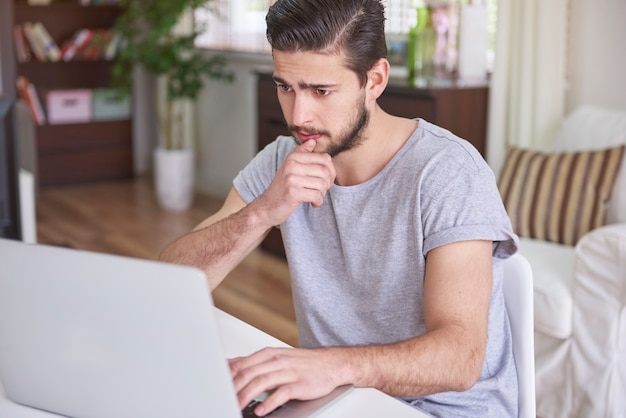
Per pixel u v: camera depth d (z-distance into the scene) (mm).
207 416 958
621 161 2811
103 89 5863
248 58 5078
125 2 5473
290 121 1283
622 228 2344
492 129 3502
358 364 1125
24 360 1078
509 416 1369
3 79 3867
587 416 2402
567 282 2473
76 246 4336
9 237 3393
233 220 1396
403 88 3465
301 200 1311
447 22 3650
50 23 5777
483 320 1248
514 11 3445
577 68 3447
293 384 1074
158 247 4340
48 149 5699
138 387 987
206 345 916
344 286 1443
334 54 1216
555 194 2871
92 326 984
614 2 3281
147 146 6156
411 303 1370
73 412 1072
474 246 1273
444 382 1160
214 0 5184
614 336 2332
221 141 5488
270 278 3904
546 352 2514
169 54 4934
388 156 1376
